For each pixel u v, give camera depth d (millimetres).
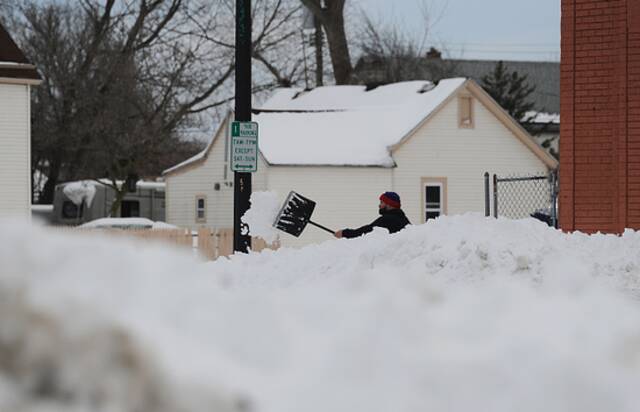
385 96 110875
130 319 7254
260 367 7977
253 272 28094
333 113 105500
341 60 129375
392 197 35031
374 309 9234
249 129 37281
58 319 7113
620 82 40812
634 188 40688
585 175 41438
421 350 8328
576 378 7918
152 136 123750
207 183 107875
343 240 30531
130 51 126688
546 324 9234
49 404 6902
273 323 8461
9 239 8211
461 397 7832
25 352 7031
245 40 37406
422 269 25938
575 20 41469
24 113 81375
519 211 100625
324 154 98625
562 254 26266
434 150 102062
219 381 7125
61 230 9148
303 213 35688
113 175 122312
